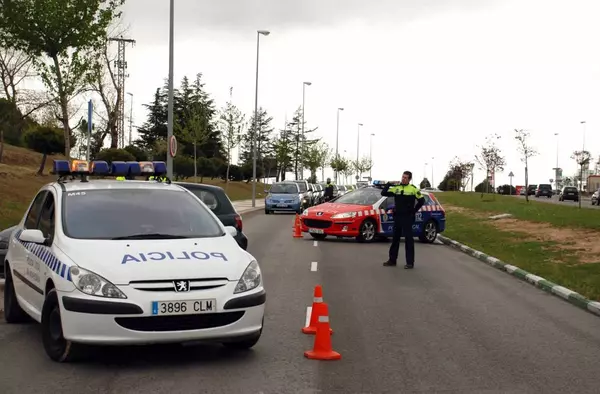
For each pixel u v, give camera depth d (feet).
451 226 94.84
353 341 26.63
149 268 21.17
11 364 22.31
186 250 22.61
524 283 44.29
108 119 117.08
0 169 118.52
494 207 128.88
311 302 35.19
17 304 28.53
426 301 36.29
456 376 21.84
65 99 76.18
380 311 33.12
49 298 22.06
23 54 83.15
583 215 93.20
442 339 27.25
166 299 20.74
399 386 20.62
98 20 74.18
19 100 87.66
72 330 20.81
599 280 42.19
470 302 36.37
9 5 70.23
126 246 22.50
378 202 71.56
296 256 57.00
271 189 131.44
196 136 184.55
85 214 24.64
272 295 37.35
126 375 21.16
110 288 20.61
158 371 21.65
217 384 20.39
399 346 25.89
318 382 20.86
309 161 281.54
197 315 21.15
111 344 20.61
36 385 20.04
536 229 79.56
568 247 60.85
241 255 23.38
